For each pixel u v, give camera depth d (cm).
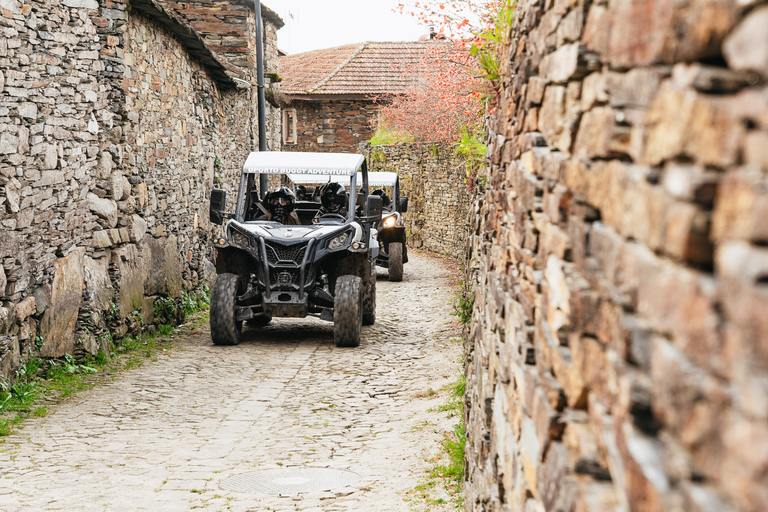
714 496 72
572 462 133
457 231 2169
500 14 400
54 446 590
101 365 879
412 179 2588
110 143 961
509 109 307
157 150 1146
